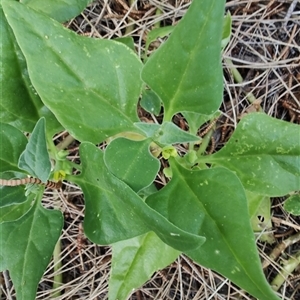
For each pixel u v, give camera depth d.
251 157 0.22
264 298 0.17
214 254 0.18
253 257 0.17
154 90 0.19
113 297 0.25
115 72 0.20
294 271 0.32
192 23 0.17
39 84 0.19
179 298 0.32
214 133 0.32
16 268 0.20
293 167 0.21
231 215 0.18
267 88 0.32
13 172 0.20
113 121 0.20
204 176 0.19
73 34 0.19
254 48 0.33
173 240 0.16
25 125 0.22
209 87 0.18
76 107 0.20
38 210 0.20
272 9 0.32
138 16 0.32
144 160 0.18
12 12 0.18
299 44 0.33
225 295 0.32
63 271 0.32
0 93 0.21
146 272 0.25
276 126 0.21
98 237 0.19
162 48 0.18
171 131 0.19
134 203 0.16
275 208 0.31
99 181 0.19
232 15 0.32
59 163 0.21
